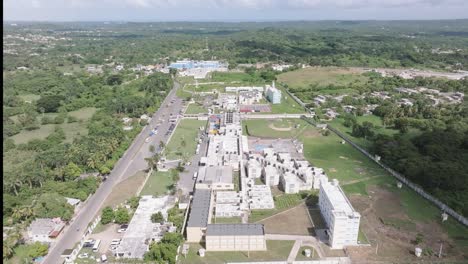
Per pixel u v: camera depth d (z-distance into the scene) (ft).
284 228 604.90
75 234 586.04
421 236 574.15
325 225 612.29
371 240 568.00
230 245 546.67
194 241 568.82
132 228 590.96
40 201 627.46
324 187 644.27
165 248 516.73
